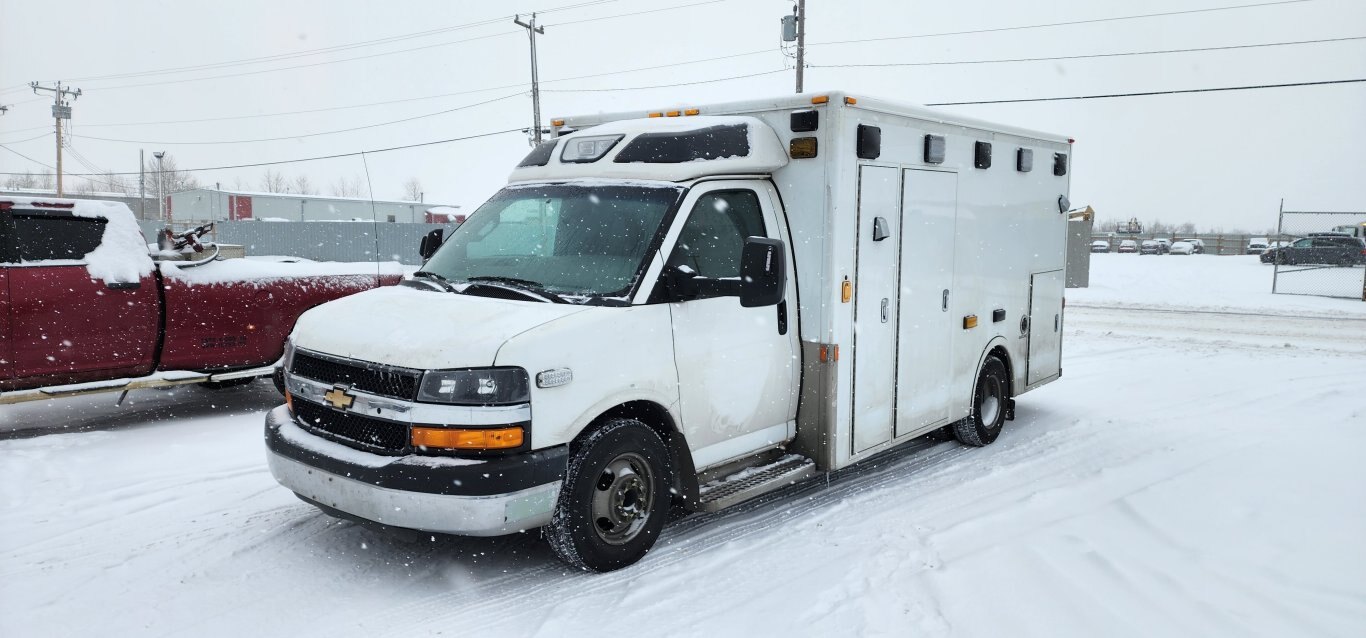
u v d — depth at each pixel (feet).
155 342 24.49
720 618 13.16
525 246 16.74
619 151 17.16
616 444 14.67
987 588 14.01
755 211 17.44
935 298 21.22
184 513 17.65
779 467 17.83
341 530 16.78
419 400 13.25
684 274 15.40
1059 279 28.07
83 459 21.34
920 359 20.90
